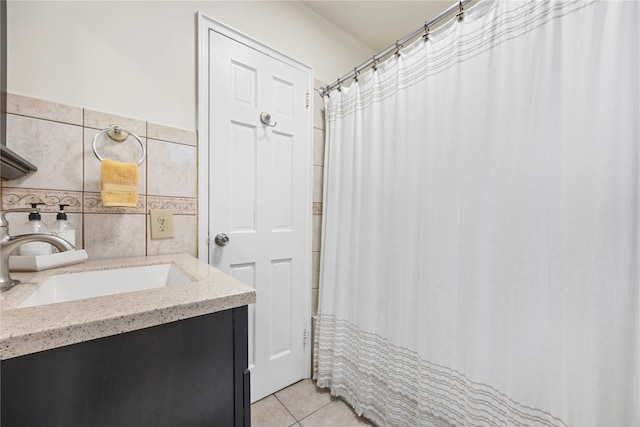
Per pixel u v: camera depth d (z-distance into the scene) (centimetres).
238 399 63
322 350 159
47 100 92
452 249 106
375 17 173
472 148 99
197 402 58
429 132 113
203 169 126
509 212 90
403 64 125
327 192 163
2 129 82
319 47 172
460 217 103
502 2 91
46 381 43
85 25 99
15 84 87
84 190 99
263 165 147
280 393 155
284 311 159
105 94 103
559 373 80
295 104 159
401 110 126
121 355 49
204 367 59
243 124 139
